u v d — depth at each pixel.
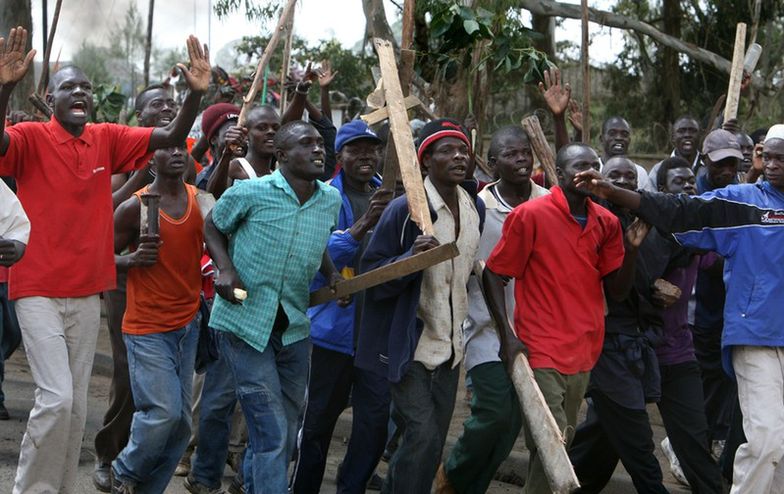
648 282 5.46
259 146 6.04
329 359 5.52
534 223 4.99
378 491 6.42
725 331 5.29
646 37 16.95
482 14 7.45
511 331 4.98
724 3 16.25
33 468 5.03
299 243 4.84
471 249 5.14
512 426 5.24
